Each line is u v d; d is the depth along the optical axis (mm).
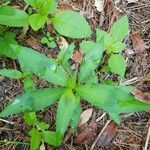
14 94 398
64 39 424
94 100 318
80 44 406
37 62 317
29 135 377
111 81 403
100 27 447
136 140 391
